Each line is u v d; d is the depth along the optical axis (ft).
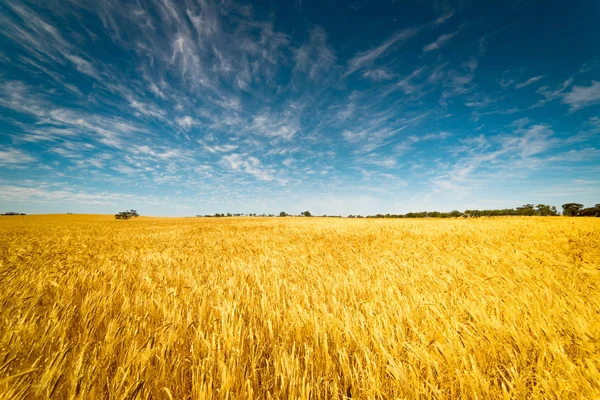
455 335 7.76
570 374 6.07
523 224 60.03
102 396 5.91
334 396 5.90
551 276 15.28
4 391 5.46
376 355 7.40
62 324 9.14
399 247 31.07
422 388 5.79
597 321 9.11
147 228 96.32
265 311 10.89
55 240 50.80
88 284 15.67
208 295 13.16
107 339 7.85
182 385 6.47
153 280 17.30
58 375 6.06
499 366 7.05
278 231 65.26
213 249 34.42
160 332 8.06
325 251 29.81
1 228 103.91
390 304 10.87
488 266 18.40
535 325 8.51
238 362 7.02
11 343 7.68
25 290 13.89
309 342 8.50
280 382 6.75
